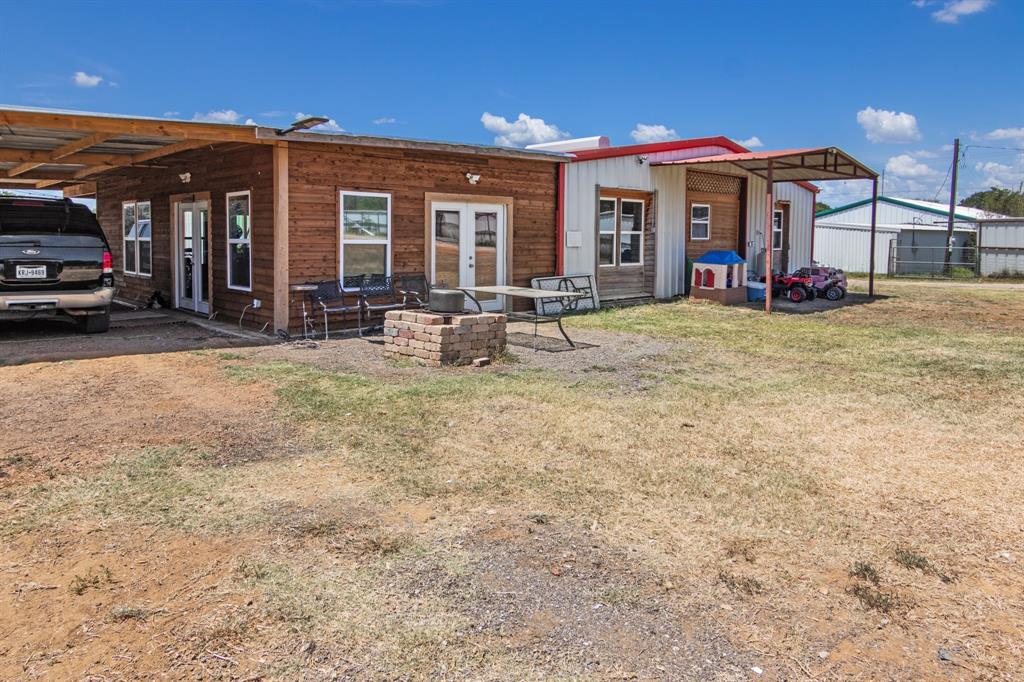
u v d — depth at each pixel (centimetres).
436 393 723
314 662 294
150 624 317
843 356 988
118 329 1153
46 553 378
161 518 421
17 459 514
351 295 1137
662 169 1684
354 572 364
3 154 1269
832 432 620
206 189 1267
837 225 3566
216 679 282
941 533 422
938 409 700
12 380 757
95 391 714
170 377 782
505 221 1370
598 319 1357
